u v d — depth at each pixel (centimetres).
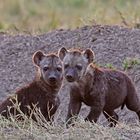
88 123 1274
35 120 1323
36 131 1231
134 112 1507
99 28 1752
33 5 2992
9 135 1211
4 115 1327
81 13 2648
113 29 1747
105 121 1490
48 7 2944
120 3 2620
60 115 1520
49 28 2083
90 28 1758
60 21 2298
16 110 1323
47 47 1719
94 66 1398
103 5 2508
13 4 3006
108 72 1414
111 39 1709
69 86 1475
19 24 2294
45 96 1340
